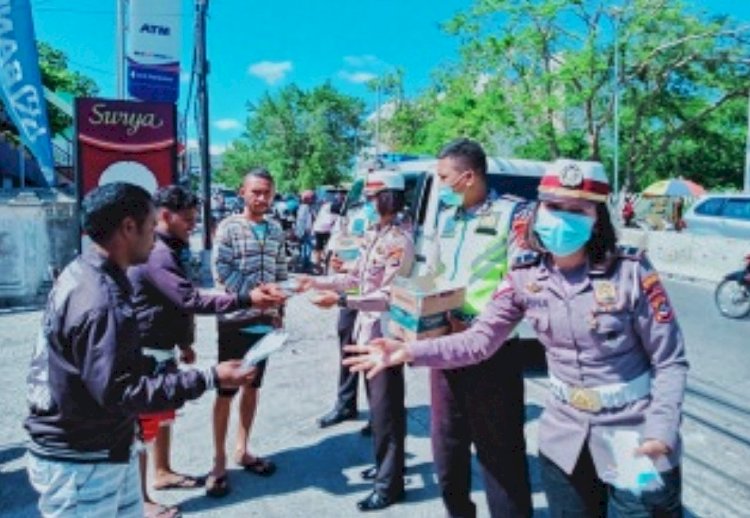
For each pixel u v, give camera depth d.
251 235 3.94
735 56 28.25
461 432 3.11
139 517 2.36
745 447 4.62
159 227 3.28
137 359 2.05
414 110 45.06
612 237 2.06
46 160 10.59
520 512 2.89
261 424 4.97
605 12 26.83
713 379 6.37
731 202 15.97
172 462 4.28
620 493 2.04
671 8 26.77
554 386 2.19
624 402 2.04
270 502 3.75
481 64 29.25
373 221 3.92
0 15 10.01
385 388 3.58
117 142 9.59
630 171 31.55
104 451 2.15
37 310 9.18
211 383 2.15
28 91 10.32
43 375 2.09
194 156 33.59
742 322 9.48
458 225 3.01
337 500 3.77
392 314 2.94
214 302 3.25
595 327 2.02
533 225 2.18
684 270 15.38
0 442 4.57
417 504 3.70
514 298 2.28
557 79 27.56
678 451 2.00
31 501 3.69
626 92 30.17
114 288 2.05
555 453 2.18
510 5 27.05
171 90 12.08
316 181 67.81
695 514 3.62
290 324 8.58
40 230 9.66
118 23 15.21
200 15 14.04
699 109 30.48
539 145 30.30
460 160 2.91
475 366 2.80
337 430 4.86
